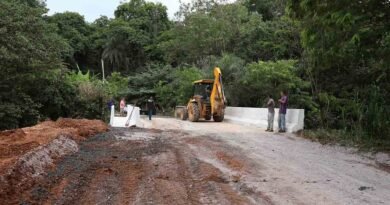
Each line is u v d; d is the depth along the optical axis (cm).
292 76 2712
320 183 823
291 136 1627
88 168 916
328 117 1997
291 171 939
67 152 1105
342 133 1520
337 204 676
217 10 4456
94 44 7256
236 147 1299
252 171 931
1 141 1076
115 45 6831
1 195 660
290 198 709
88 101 2662
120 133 1611
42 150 961
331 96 2138
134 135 1569
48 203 651
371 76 1988
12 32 1905
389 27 1261
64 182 784
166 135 1606
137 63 6950
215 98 2625
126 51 6900
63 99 2475
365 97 1670
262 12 4578
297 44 3133
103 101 2755
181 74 4128
